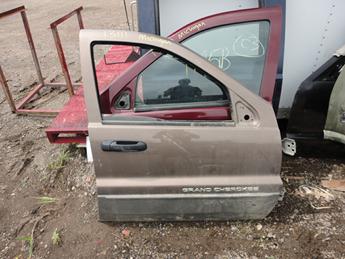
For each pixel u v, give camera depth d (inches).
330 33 123.6
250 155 93.1
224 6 120.5
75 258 99.7
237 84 89.6
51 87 216.8
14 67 260.2
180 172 95.0
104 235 106.0
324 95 117.0
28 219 114.8
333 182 121.3
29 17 439.5
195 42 98.8
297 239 101.3
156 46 88.0
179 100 95.1
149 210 100.7
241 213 102.5
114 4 487.2
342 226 104.9
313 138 125.3
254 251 98.4
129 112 94.0
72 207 118.6
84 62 85.9
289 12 120.4
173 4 121.3
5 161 146.3
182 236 104.0
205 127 91.1
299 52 127.7
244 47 97.5
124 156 92.0
